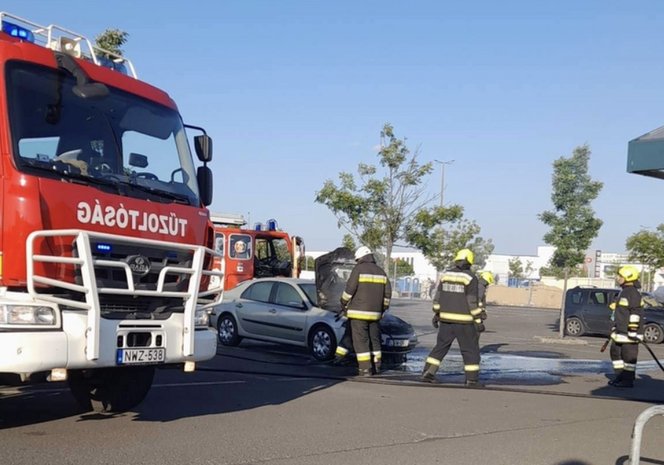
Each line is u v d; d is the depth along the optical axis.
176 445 6.68
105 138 7.08
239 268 18.03
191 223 7.56
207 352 7.33
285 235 19.28
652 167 7.41
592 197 34.53
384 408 8.94
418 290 47.12
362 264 11.73
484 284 13.13
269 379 11.08
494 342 19.70
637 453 5.59
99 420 7.69
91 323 6.27
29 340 5.93
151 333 6.80
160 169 7.60
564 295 21.41
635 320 11.80
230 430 7.40
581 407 9.59
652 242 36.50
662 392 11.56
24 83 6.52
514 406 9.44
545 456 6.89
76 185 6.52
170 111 7.99
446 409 9.03
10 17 7.12
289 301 14.40
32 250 6.07
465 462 6.55
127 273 6.61
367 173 22.64
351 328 11.80
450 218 22.62
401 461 6.48
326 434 7.40
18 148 6.27
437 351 11.30
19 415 7.84
